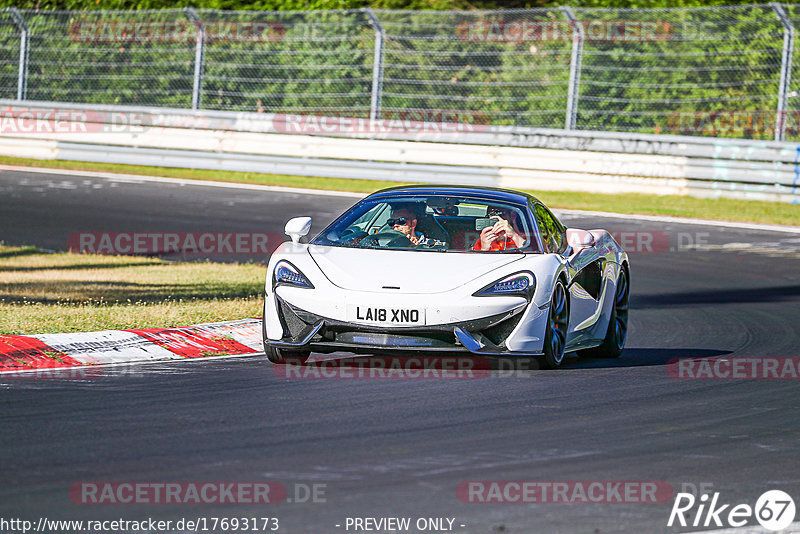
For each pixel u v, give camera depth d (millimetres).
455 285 28578
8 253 53438
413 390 26906
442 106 91062
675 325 41312
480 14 90000
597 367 31922
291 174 86312
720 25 87375
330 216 68750
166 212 68625
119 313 36312
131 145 90188
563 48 89125
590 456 21266
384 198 33156
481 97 90188
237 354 31828
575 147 83438
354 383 27578
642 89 88688
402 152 84250
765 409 26484
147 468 19453
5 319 34125
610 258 34781
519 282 28922
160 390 26328
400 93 91188
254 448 20984
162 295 42062
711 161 79812
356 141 85250
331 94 92625
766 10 86875
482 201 32750
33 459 19828
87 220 64938
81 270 48781
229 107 94438
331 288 28578
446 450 21281
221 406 24625
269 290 29500
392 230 31656
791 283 52531
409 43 90875
